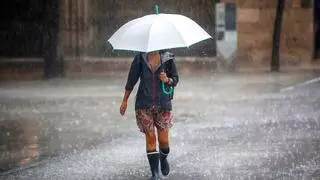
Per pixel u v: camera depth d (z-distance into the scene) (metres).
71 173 19.61
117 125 29.42
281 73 54.44
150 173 19.55
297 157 21.36
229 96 39.50
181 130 27.45
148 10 59.34
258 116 31.17
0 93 43.12
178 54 58.00
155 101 18.08
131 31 17.73
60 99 39.41
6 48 59.41
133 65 18.27
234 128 27.77
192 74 55.31
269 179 18.33
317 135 25.64
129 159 21.67
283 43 59.69
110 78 53.34
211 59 57.66
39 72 57.09
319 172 19.09
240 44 58.88
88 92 43.12
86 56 57.88
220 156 21.81
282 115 31.30
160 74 18.00
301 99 37.31
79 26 57.72
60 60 54.12
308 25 59.88
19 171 19.94
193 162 20.95
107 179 18.81
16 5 59.34
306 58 60.00
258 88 43.44
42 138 26.03
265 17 59.19
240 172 19.31
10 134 27.08
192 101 37.53
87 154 22.59
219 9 56.81
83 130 28.00
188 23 18.06
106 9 58.62
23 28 59.19
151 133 18.23
